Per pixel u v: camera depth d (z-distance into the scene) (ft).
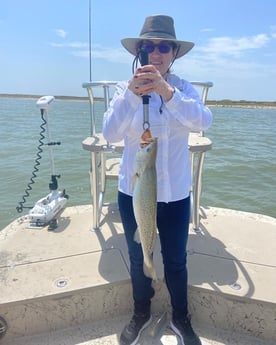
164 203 6.88
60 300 7.79
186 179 7.09
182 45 7.23
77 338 7.71
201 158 10.31
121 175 7.25
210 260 9.18
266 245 10.07
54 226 11.09
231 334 7.88
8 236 10.52
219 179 30.91
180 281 7.38
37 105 11.48
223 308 7.93
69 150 42.73
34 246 9.88
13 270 8.63
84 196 24.81
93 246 9.88
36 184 27.48
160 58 6.82
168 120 6.57
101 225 11.32
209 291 7.89
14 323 7.66
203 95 11.15
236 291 7.80
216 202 24.90
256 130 78.84
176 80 7.18
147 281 7.55
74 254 9.43
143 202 6.02
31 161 36.14
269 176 32.27
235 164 36.68
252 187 28.66
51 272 8.54
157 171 6.74
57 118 103.60
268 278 8.39
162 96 6.17
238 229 11.08
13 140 50.52
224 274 8.53
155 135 6.60
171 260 7.27
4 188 26.53
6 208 22.45
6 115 112.06
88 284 7.97
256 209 23.73
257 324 7.76
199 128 6.77
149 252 6.26
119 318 8.32
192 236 10.53
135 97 6.20
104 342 7.59
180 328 7.52
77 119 100.68
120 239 10.32
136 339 7.45
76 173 31.04
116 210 12.53
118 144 10.08
